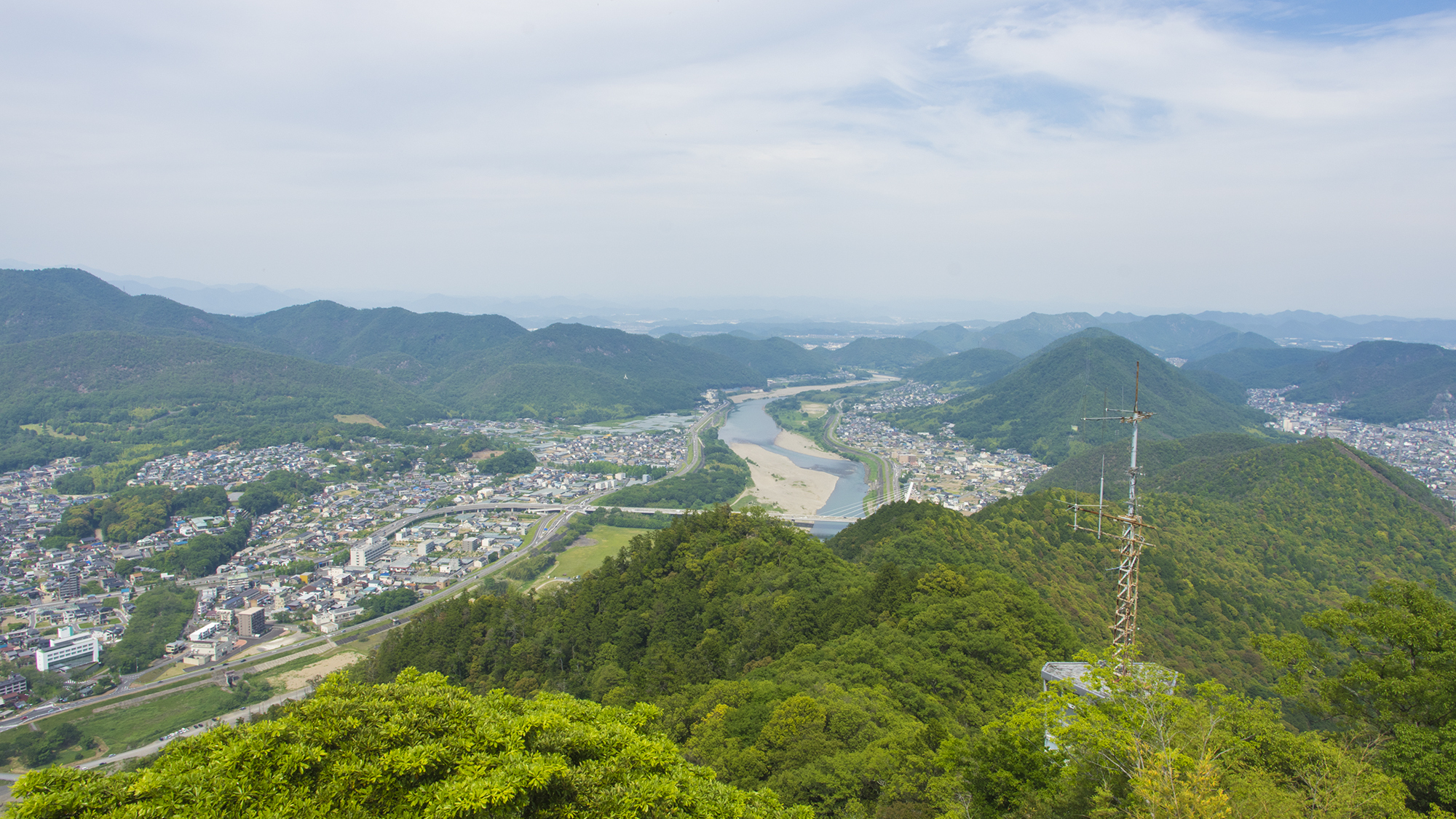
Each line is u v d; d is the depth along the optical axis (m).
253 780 30.38
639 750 35.69
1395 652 46.94
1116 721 42.03
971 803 47.12
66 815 27.75
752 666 102.56
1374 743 43.44
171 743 32.91
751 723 73.75
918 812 52.94
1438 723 43.81
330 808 30.22
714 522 158.00
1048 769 45.03
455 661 128.38
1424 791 40.91
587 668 119.38
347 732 33.91
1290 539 177.50
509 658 126.12
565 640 126.62
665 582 140.38
